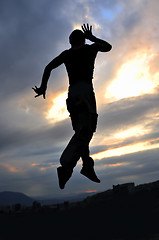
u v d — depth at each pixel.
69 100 3.71
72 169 3.48
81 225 3.21
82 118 3.55
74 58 3.79
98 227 2.93
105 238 2.31
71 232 2.86
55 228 3.29
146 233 2.28
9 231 3.42
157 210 3.27
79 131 3.49
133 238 2.16
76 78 3.73
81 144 3.49
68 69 3.82
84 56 3.78
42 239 2.66
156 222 2.69
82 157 3.87
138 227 2.58
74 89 3.67
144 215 3.14
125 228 2.63
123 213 3.55
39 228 3.44
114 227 2.77
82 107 3.58
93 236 2.47
